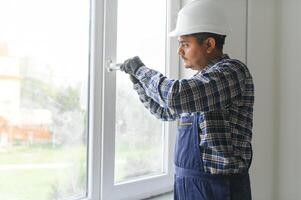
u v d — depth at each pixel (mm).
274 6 2145
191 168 1285
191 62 1332
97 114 1553
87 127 1552
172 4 1954
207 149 1252
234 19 2029
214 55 1322
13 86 1279
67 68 1471
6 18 1262
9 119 1270
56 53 1428
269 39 2143
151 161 1899
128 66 1289
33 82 1343
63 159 1459
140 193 1774
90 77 1547
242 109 1289
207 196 1253
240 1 2061
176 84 1127
